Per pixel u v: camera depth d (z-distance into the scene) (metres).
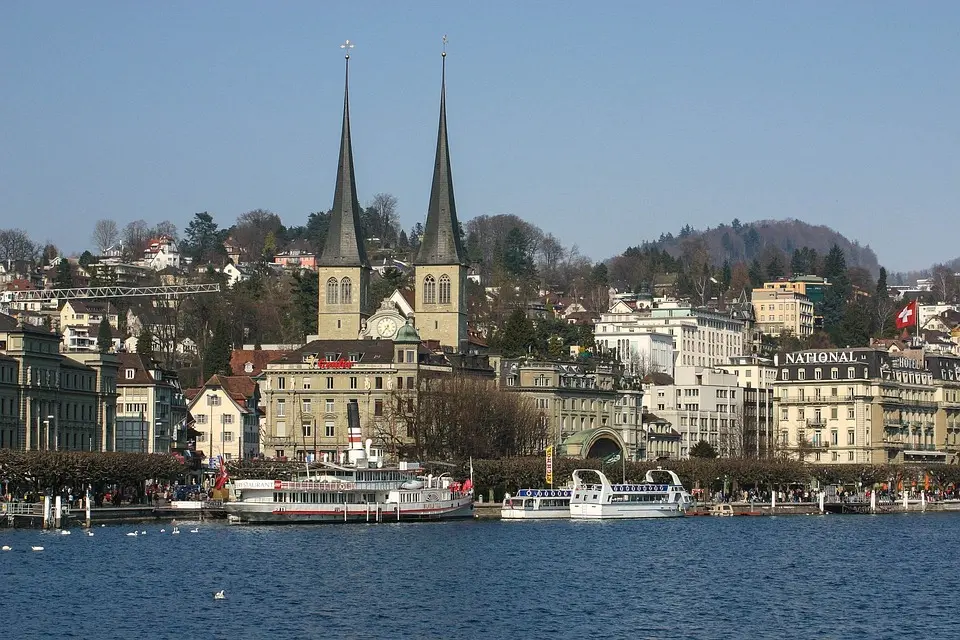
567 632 162.12
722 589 194.88
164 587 188.88
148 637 157.38
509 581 198.75
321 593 185.62
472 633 161.00
